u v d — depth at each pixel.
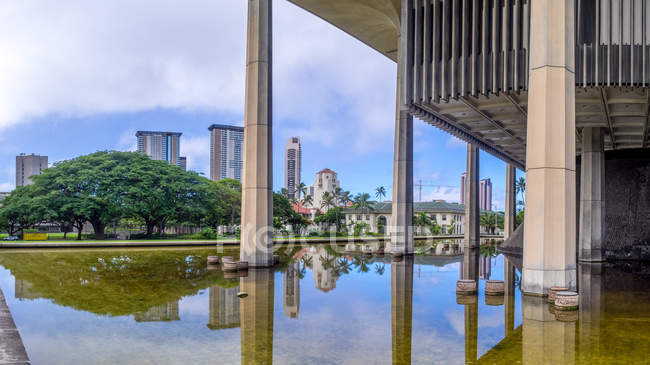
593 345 7.16
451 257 26.73
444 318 9.34
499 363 6.15
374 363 6.15
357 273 17.80
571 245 12.65
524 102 18.81
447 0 17.14
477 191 38.66
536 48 12.74
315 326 8.49
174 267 19.20
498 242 52.44
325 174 114.50
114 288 13.16
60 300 11.16
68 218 44.78
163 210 47.16
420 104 18.52
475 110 20.02
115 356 6.48
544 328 8.45
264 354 6.58
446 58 17.09
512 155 36.31
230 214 60.31
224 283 14.42
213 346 7.02
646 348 6.97
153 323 8.69
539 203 12.55
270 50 20.67
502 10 15.81
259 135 20.14
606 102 18.14
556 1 12.62
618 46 14.58
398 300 11.55
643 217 26.00
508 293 12.94
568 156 12.65
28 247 29.62
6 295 11.84
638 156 26.95
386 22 28.73
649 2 14.44
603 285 14.70
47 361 6.24
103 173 45.44
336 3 26.12
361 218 94.62
